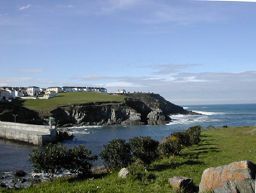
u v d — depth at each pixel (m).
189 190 19.05
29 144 95.75
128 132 128.75
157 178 23.25
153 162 33.38
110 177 26.41
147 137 34.19
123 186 21.52
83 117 178.50
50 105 181.88
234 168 15.82
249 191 15.07
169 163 32.12
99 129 147.00
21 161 59.84
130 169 25.64
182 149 44.41
